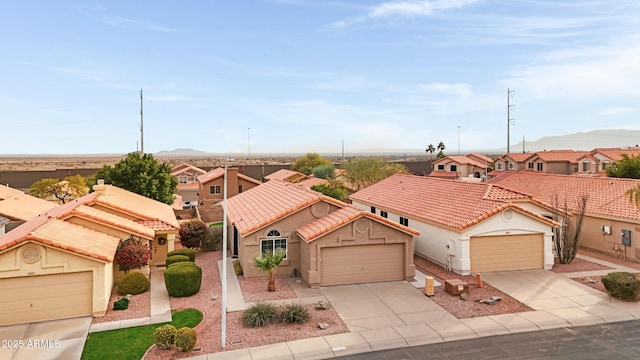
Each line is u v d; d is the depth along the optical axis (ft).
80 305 53.36
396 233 67.15
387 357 42.78
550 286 63.52
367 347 44.86
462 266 69.26
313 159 284.41
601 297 58.65
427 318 52.06
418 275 70.28
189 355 43.37
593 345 44.83
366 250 66.74
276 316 51.62
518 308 55.01
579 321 50.96
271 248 70.85
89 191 165.27
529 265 72.74
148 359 42.55
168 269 62.49
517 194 81.30
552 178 107.86
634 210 77.92
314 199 71.82
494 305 56.08
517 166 237.45
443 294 60.64
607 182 92.02
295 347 44.83
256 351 44.06
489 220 70.44
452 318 52.03
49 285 52.24
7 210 98.58
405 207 92.17
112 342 46.34
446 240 73.97
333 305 56.70
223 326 44.75
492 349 44.24
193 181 232.53
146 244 69.87
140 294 62.59
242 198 106.83
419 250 83.66
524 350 43.91
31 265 51.29
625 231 78.38
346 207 73.00
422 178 109.70
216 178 178.91
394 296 60.08
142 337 47.60
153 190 130.21
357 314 53.57
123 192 106.01
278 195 91.97
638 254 76.28
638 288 56.65
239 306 56.80
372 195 114.93
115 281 67.31
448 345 45.29
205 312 55.01
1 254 50.34
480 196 79.51
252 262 69.97
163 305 57.88
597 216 83.51
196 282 61.98
